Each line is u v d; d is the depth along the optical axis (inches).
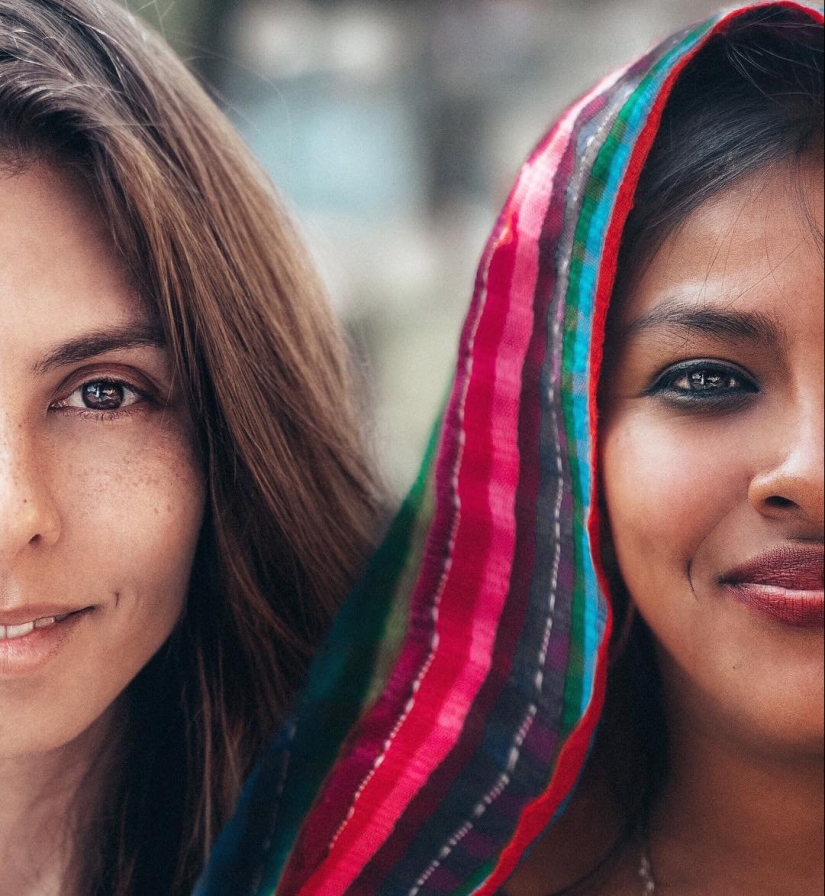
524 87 137.4
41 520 32.9
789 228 31.3
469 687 36.5
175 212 36.6
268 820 38.2
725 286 31.6
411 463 79.4
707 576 32.2
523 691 35.6
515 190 36.6
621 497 33.4
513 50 137.1
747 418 31.9
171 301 36.3
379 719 37.7
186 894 40.2
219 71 119.2
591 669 34.1
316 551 42.0
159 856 40.5
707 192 32.3
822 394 31.0
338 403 44.9
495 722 36.0
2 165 33.4
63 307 33.6
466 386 36.8
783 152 31.8
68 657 35.2
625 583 34.4
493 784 35.7
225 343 38.3
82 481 34.7
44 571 33.7
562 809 35.3
